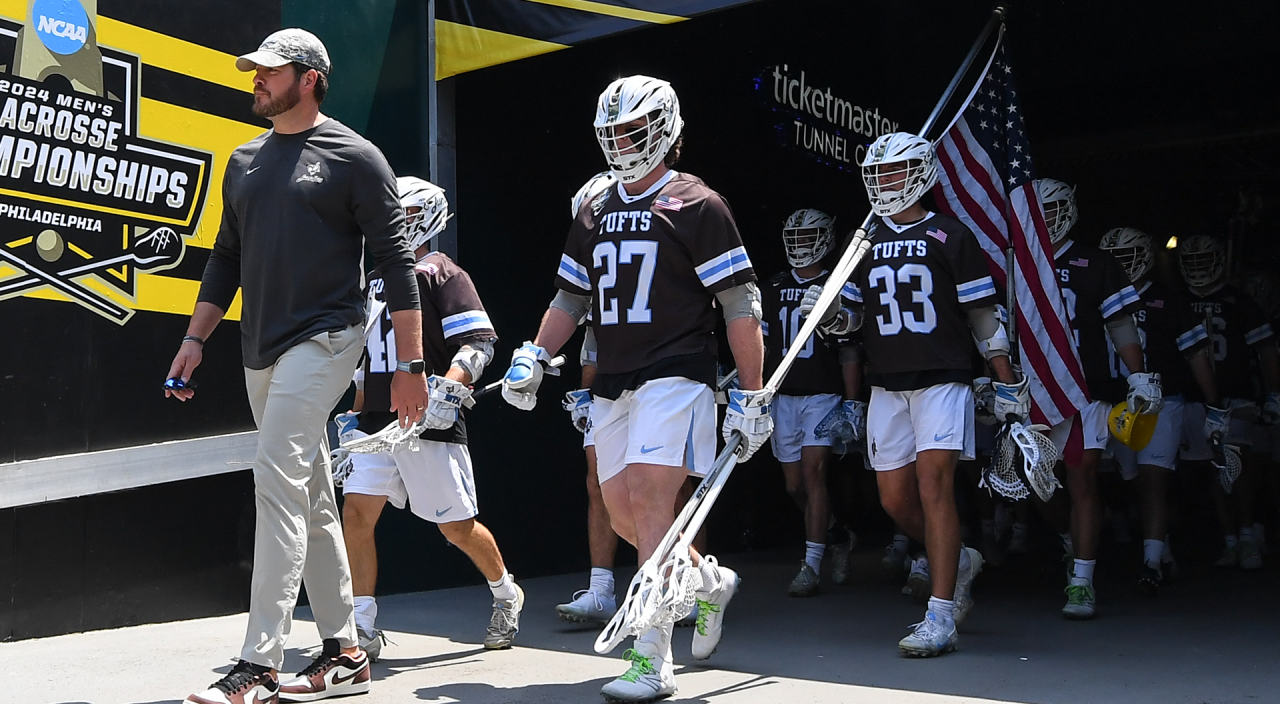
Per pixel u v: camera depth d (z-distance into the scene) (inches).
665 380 136.9
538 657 164.1
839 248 339.3
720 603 151.8
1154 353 229.6
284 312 126.1
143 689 141.0
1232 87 398.9
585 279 149.9
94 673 150.9
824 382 233.0
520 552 252.8
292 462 123.9
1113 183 458.9
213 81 203.3
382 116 228.1
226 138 205.8
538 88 259.3
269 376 129.1
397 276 129.9
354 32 223.8
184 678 147.6
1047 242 197.8
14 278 174.1
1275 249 440.8
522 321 254.2
